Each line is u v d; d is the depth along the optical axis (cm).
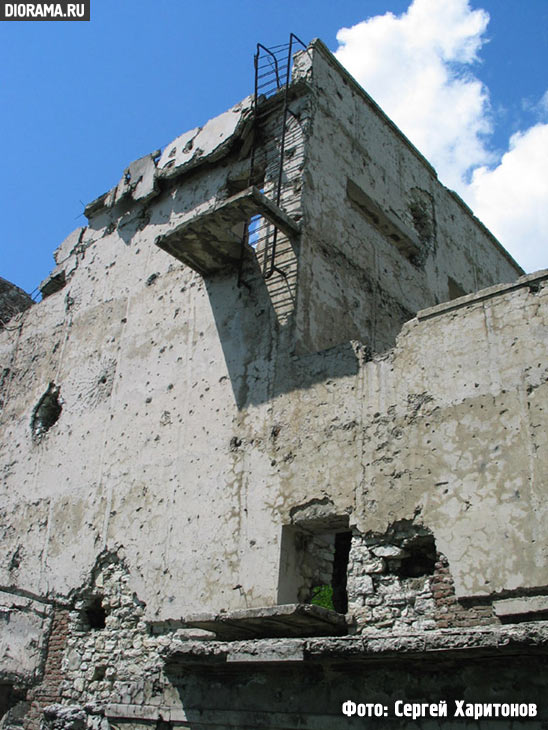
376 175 1304
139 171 1389
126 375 1207
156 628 959
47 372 1408
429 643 608
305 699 723
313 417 888
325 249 1088
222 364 1041
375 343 1140
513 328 755
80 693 1022
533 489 680
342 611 1003
